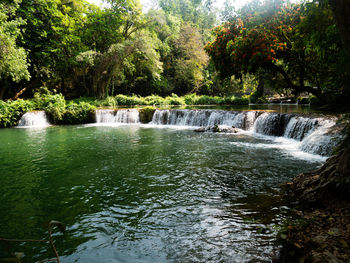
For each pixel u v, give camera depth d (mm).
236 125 19344
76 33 37156
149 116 24609
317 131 11453
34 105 25031
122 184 7586
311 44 4770
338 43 4250
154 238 4715
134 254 4250
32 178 8234
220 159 10211
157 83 48562
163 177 8156
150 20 40188
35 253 4305
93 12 38375
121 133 18125
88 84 42812
